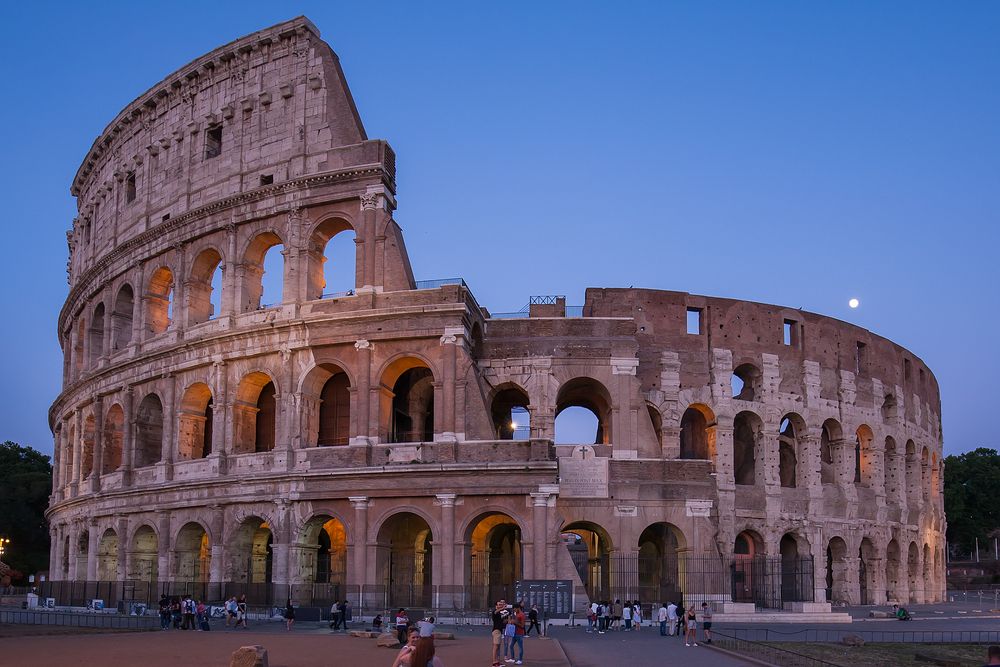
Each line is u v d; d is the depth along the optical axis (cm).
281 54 8112
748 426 9100
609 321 7762
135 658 3919
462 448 6869
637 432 7569
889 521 9700
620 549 7300
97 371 8812
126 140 9406
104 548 8569
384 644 4719
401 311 7062
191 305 8150
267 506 7219
